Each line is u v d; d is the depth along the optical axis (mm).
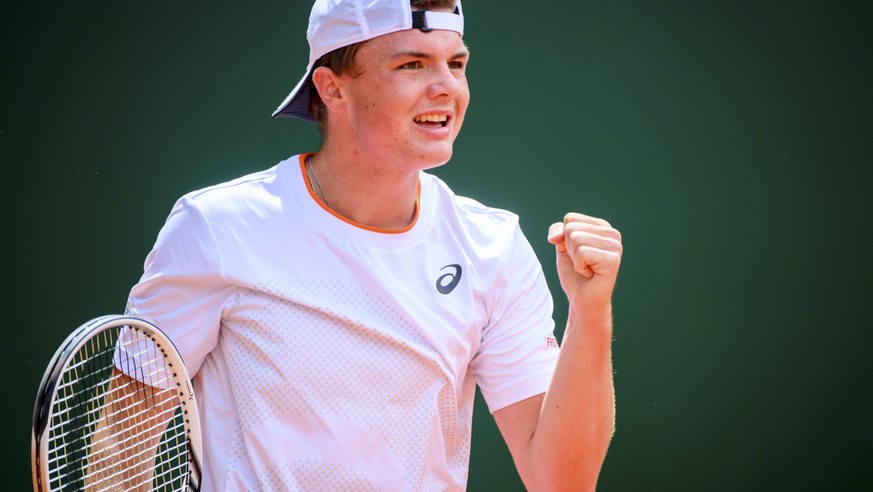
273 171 8977
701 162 18922
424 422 8555
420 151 8391
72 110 18172
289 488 8234
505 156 18891
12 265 17984
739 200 18906
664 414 18859
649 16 18906
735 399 18859
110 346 8898
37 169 18094
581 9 18844
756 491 18797
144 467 8562
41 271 18031
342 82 8492
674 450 18859
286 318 8391
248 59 18453
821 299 18828
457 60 8539
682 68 18875
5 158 18016
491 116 18875
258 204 8617
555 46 18875
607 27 18875
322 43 8523
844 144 18797
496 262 9070
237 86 18438
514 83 18875
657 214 18922
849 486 18719
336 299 8500
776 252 18859
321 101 8938
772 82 18859
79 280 18094
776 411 18844
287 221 8570
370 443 8383
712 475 18828
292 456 8305
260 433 8305
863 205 18781
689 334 18906
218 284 8438
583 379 8562
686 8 18844
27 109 18094
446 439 8953
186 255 8469
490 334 9188
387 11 8203
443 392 8688
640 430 18859
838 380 18766
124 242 18203
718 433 18859
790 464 18781
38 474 7113
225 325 8570
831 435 18766
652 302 18891
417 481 8547
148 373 8391
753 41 18859
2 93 18031
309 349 8352
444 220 9156
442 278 8875
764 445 18812
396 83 8258
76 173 18156
